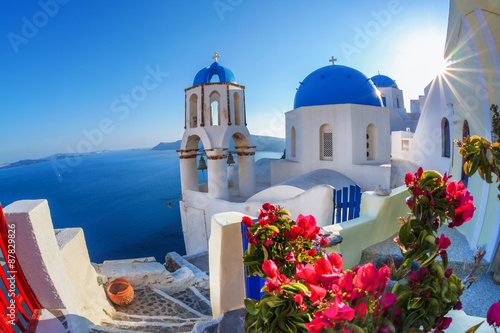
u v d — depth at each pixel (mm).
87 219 37750
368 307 1243
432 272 1427
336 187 12289
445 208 1526
